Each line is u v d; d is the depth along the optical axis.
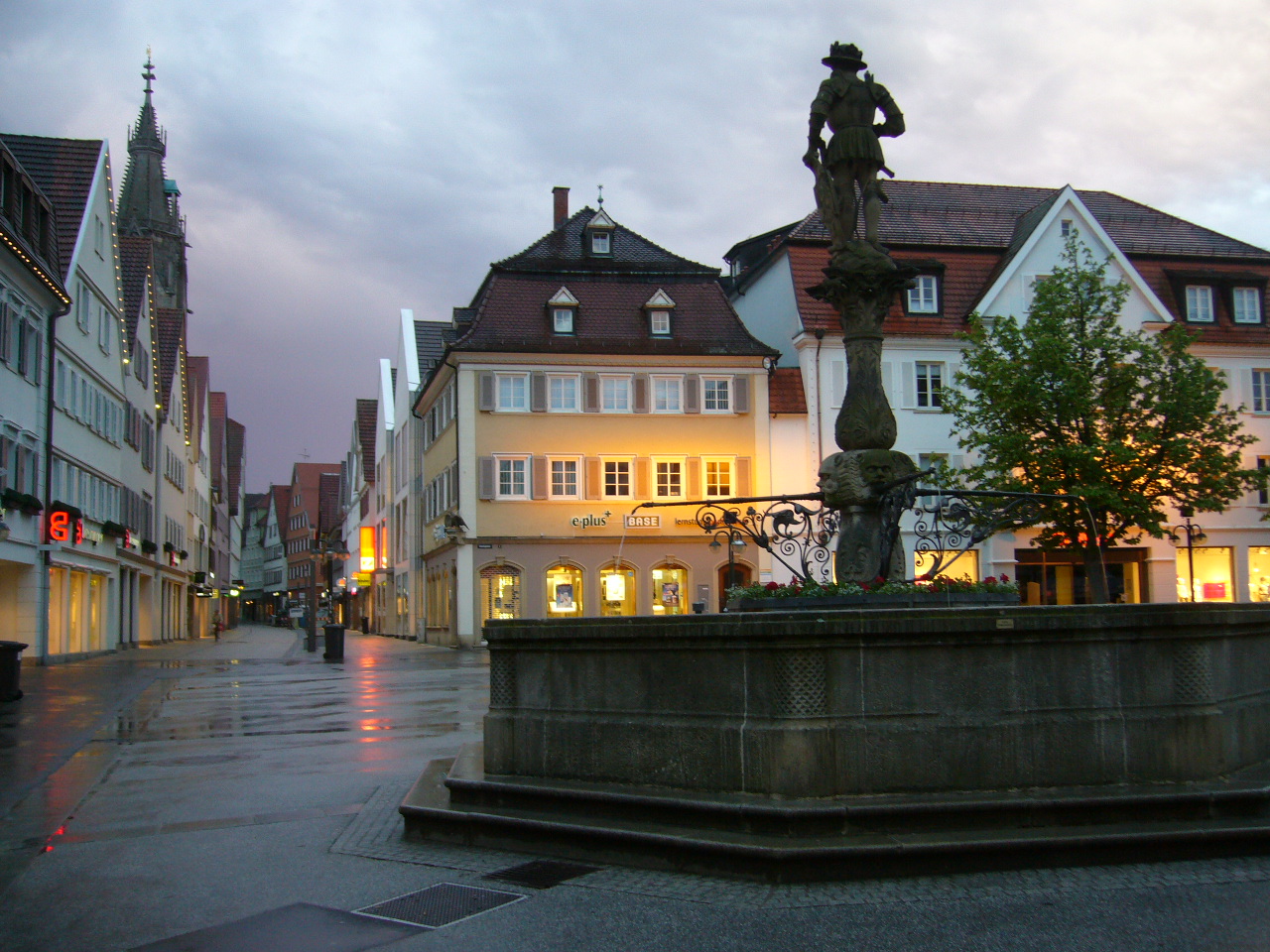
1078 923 6.28
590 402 43.81
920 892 6.83
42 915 6.91
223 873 7.84
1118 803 7.68
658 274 45.69
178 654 41.69
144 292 49.91
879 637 7.75
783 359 46.75
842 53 11.62
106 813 9.95
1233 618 8.54
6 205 28.62
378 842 8.62
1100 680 8.13
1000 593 10.02
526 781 8.77
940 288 44.94
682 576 44.12
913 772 7.75
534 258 45.53
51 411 32.56
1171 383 32.56
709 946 6.05
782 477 45.12
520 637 9.00
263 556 165.88
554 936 6.29
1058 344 31.81
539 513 43.28
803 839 7.30
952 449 44.25
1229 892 6.79
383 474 76.25
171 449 60.81
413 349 63.50
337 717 17.84
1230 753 8.43
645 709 8.39
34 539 31.33
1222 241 49.00
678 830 7.62
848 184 11.58
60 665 32.97
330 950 6.16
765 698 7.81
